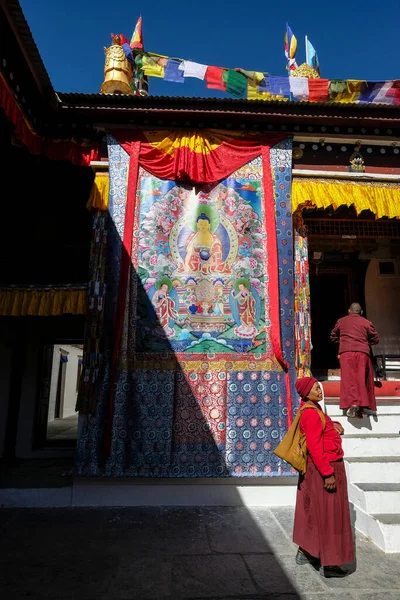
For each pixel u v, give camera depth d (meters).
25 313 6.40
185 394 5.52
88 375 5.41
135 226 5.96
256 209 6.20
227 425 5.45
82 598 3.03
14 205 7.66
